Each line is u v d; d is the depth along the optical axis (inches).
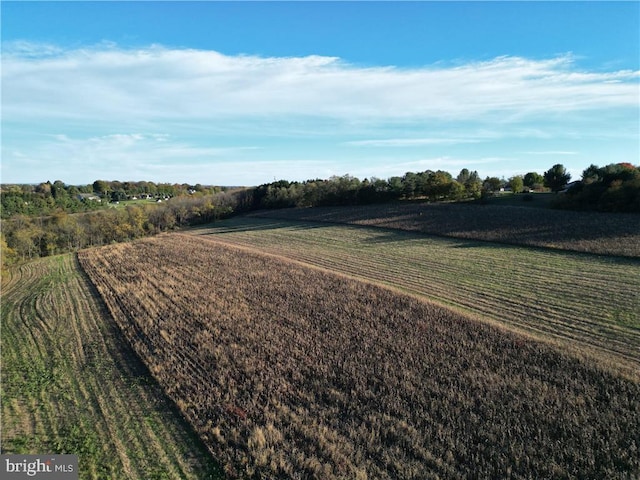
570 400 623.8
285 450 552.7
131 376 775.1
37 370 819.4
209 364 797.2
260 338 901.2
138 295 1293.1
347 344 850.1
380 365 754.2
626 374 675.4
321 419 611.8
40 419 649.0
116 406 676.7
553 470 495.8
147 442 582.9
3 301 1374.3
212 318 1037.8
